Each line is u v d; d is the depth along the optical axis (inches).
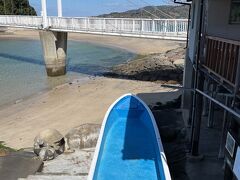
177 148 622.2
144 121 705.6
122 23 1178.0
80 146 672.4
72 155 636.1
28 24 1625.2
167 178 435.5
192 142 589.9
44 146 635.5
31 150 666.8
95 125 713.0
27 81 1456.7
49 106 1083.3
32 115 998.4
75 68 1758.1
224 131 574.2
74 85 1358.3
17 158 576.7
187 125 750.5
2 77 1539.1
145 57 2110.0
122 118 733.3
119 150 590.6
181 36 1030.4
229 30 653.3
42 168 571.5
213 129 721.6
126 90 1234.0
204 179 525.0
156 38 1090.1
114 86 1305.4
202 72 560.7
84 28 1320.1
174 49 2374.5
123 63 1914.4
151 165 542.9
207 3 628.4
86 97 1168.2
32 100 1162.6
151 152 586.2
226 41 415.5
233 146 366.9
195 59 610.2
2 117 991.0
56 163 598.9
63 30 1417.3
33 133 850.8
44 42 1507.1
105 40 3154.5
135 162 551.5
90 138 677.3
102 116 962.1
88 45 2859.3
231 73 389.1
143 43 2915.8
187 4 819.4
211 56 501.4
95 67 1786.4
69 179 501.4
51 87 1346.0
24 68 1758.1
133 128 682.8
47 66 1529.3
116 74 1537.9
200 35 554.3
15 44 2842.0
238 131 373.7
